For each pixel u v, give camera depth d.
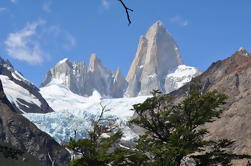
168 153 71.38
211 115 75.69
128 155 76.44
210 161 73.75
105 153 75.81
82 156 76.06
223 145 75.62
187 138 73.94
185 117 76.56
